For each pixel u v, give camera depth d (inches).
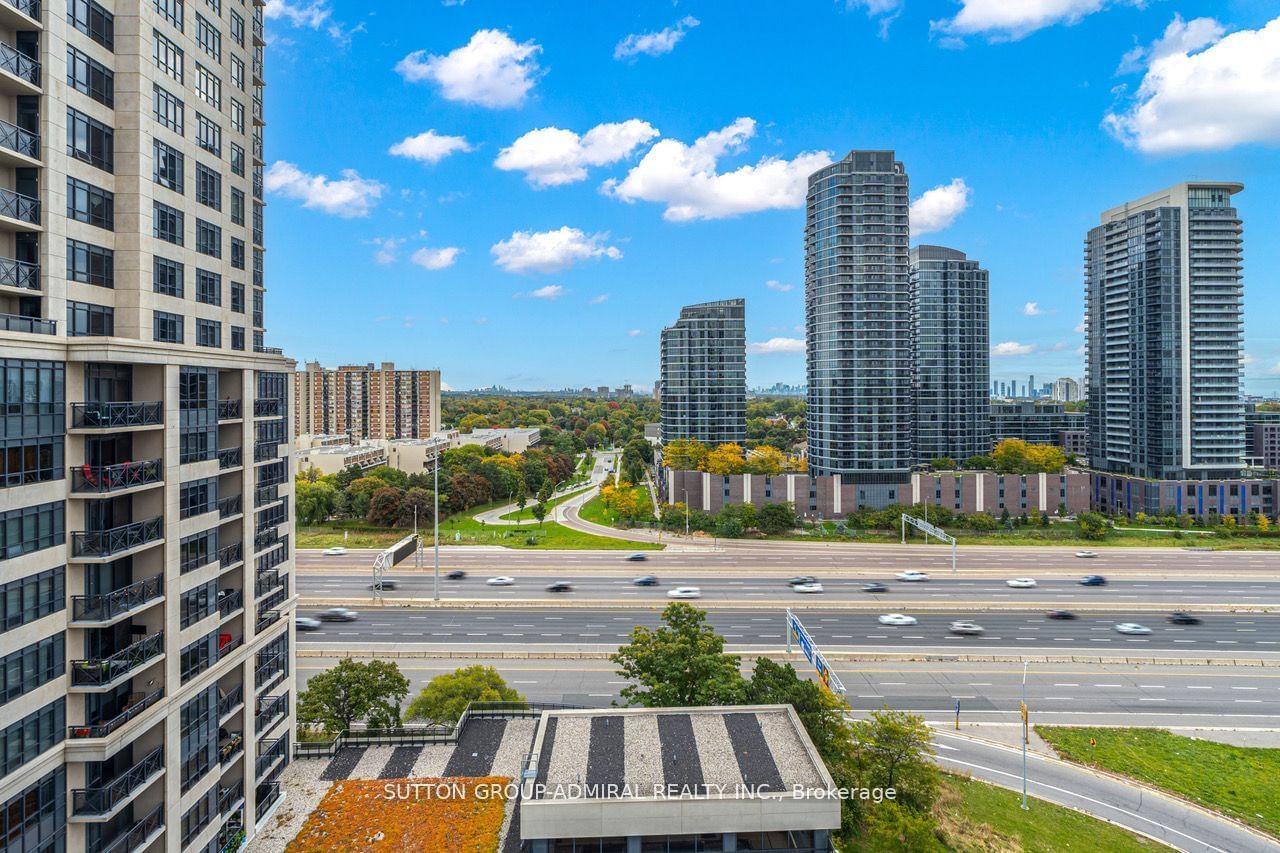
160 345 1208.8
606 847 1323.8
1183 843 1608.0
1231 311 5698.8
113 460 1202.6
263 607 1636.3
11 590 989.2
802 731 1536.7
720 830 1304.1
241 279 1643.7
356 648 2642.7
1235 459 5689.0
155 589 1211.2
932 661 2576.3
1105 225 6397.6
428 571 3833.7
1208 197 5753.0
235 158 1622.8
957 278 7598.4
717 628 2901.1
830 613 3120.1
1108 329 6353.3
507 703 1994.3
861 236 5698.8
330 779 1681.8
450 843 1438.2
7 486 985.5
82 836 1088.8
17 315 1087.6
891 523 5027.1
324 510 5064.0
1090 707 2250.2
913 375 7549.2
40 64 1110.4
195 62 1446.9
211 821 1348.4
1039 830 1628.9
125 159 1257.4
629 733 1566.2
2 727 971.3
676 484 5659.5
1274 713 2220.7
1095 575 3799.2
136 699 1224.2
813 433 6146.7
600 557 4210.1
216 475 1392.7
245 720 1508.4
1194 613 3169.3
